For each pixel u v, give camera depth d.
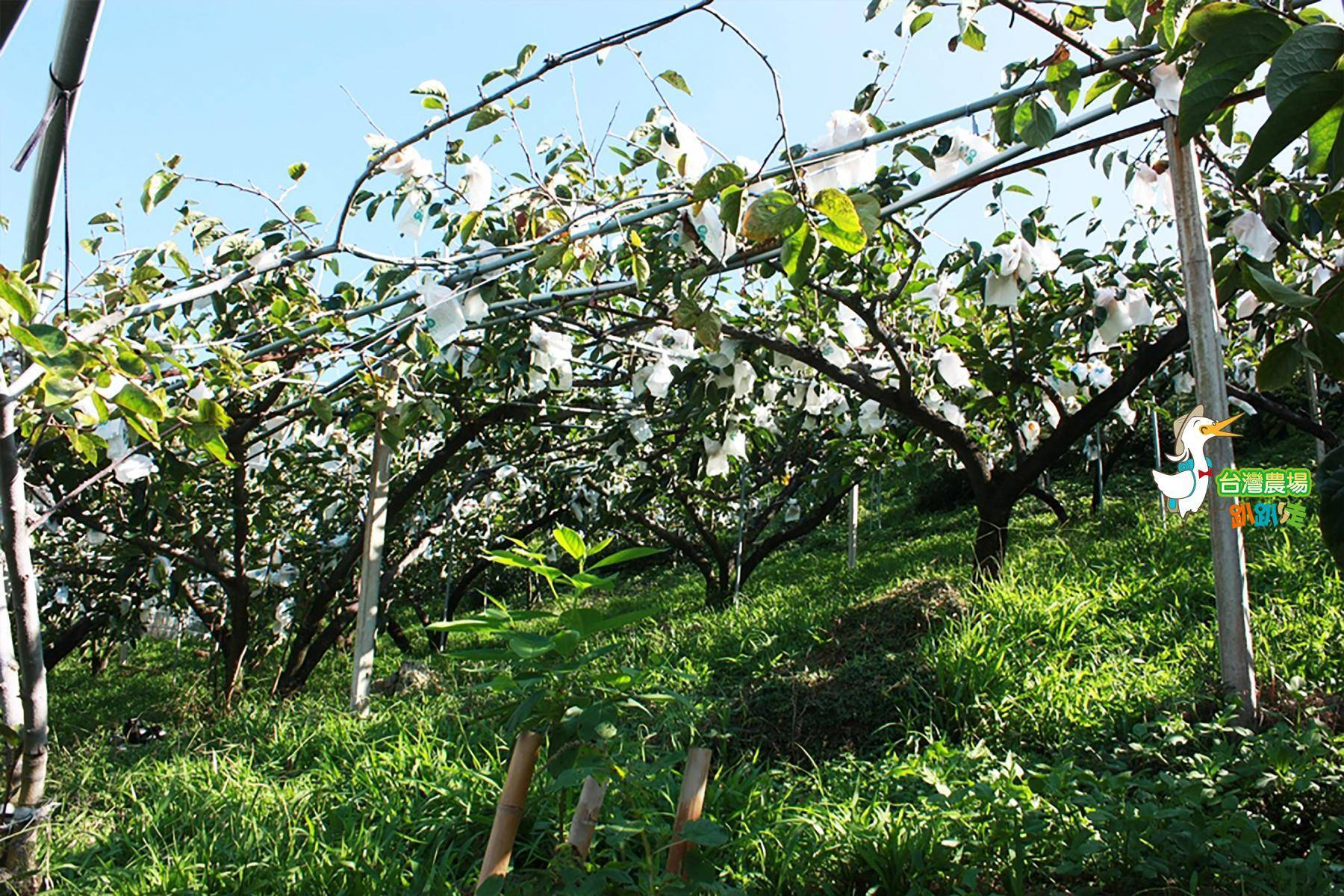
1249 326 6.71
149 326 4.35
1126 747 3.78
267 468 7.90
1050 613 5.29
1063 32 2.84
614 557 2.26
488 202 4.30
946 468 14.28
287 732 5.29
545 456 9.24
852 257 5.19
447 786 3.79
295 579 8.68
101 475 3.55
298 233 4.39
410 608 17.03
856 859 3.06
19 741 3.12
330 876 3.20
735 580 9.19
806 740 4.42
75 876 3.50
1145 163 3.96
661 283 4.39
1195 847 2.72
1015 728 4.19
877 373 6.54
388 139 3.68
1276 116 1.23
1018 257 4.19
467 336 5.61
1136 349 7.03
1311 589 5.30
